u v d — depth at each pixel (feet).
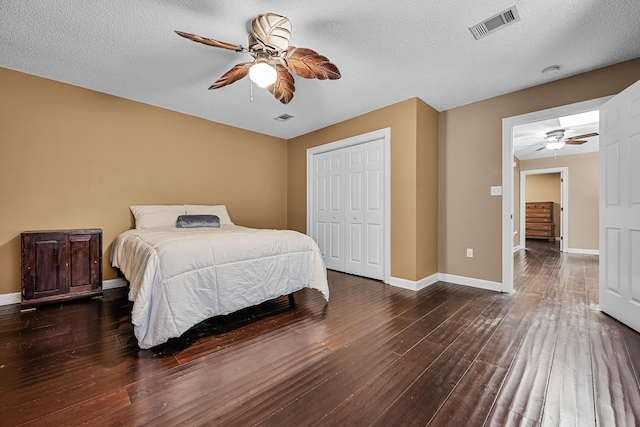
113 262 9.99
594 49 7.46
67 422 3.78
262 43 6.27
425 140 11.14
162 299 5.82
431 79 9.22
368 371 5.09
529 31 6.74
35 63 8.34
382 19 6.37
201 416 3.93
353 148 13.12
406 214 10.85
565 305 8.75
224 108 11.93
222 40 7.22
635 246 6.82
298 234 9.03
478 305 8.76
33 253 8.29
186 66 8.49
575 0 5.72
